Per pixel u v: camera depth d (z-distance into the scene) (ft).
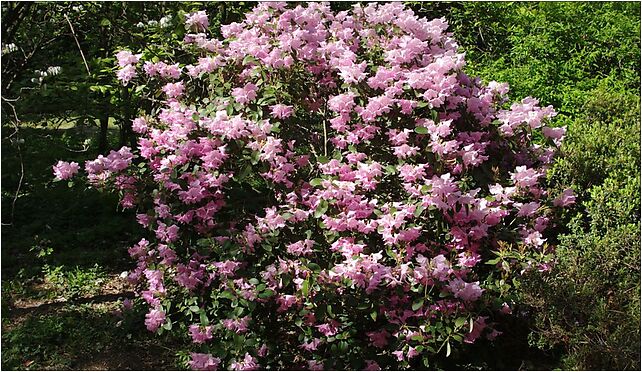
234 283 12.59
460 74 13.80
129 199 14.03
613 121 17.26
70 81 17.30
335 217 12.20
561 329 12.41
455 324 11.96
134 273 14.56
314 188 13.19
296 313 12.53
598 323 12.19
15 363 13.39
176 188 13.04
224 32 14.42
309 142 13.98
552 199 14.34
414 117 12.92
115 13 17.58
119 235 19.67
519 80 21.56
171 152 13.57
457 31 25.84
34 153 21.01
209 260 13.61
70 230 19.74
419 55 13.66
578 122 17.34
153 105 15.12
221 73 13.87
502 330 13.50
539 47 23.39
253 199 13.28
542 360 13.21
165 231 13.35
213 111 13.35
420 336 11.83
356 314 12.50
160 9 18.37
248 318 12.30
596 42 24.38
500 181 13.23
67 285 16.71
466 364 13.03
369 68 13.67
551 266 12.86
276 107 12.98
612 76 22.26
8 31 18.84
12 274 17.33
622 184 14.66
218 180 12.80
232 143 12.71
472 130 13.60
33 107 18.10
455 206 12.17
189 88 14.51
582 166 15.25
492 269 13.15
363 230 12.09
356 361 12.51
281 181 12.86
